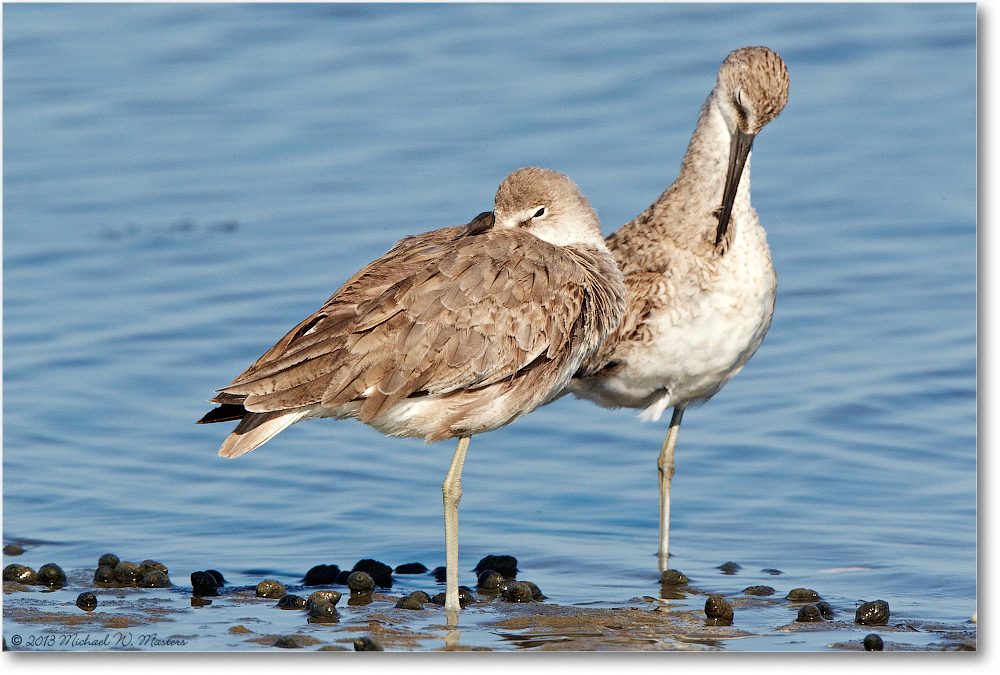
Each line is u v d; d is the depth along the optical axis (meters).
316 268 18.02
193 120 22.03
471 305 10.38
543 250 10.91
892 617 10.35
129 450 14.13
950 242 18.16
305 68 23.36
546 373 10.85
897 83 22.00
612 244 12.52
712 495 13.21
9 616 10.34
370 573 11.43
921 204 18.98
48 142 21.44
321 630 10.05
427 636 9.95
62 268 18.28
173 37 24.23
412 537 12.41
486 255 10.63
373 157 20.78
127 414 14.90
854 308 16.80
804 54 22.73
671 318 12.00
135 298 17.48
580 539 12.38
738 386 15.45
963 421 14.30
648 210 12.55
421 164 20.50
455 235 11.92
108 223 19.42
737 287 12.00
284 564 11.77
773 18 23.61
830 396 14.96
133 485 13.39
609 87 22.17
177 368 15.86
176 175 20.58
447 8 24.69
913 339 16.02
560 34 23.88
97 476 13.54
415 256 10.82
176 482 13.52
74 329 16.70
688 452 14.18
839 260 17.88
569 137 20.86
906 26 23.28
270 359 10.19
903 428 14.23
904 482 13.16
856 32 23.11
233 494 13.27
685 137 20.64
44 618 10.29
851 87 22.00
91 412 14.89
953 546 11.80
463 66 23.08
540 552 12.06
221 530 12.48
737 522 12.59
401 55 23.59
